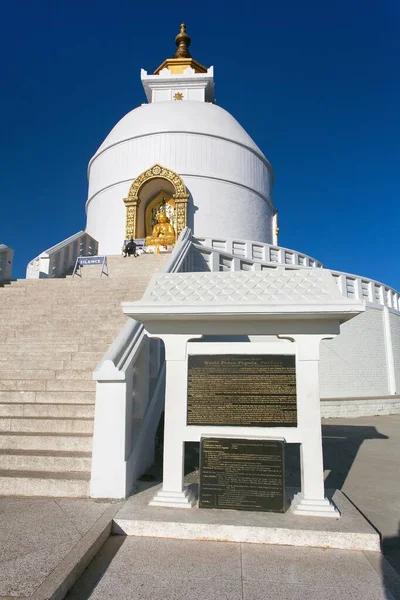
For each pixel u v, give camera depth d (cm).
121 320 848
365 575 340
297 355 460
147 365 612
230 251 1677
